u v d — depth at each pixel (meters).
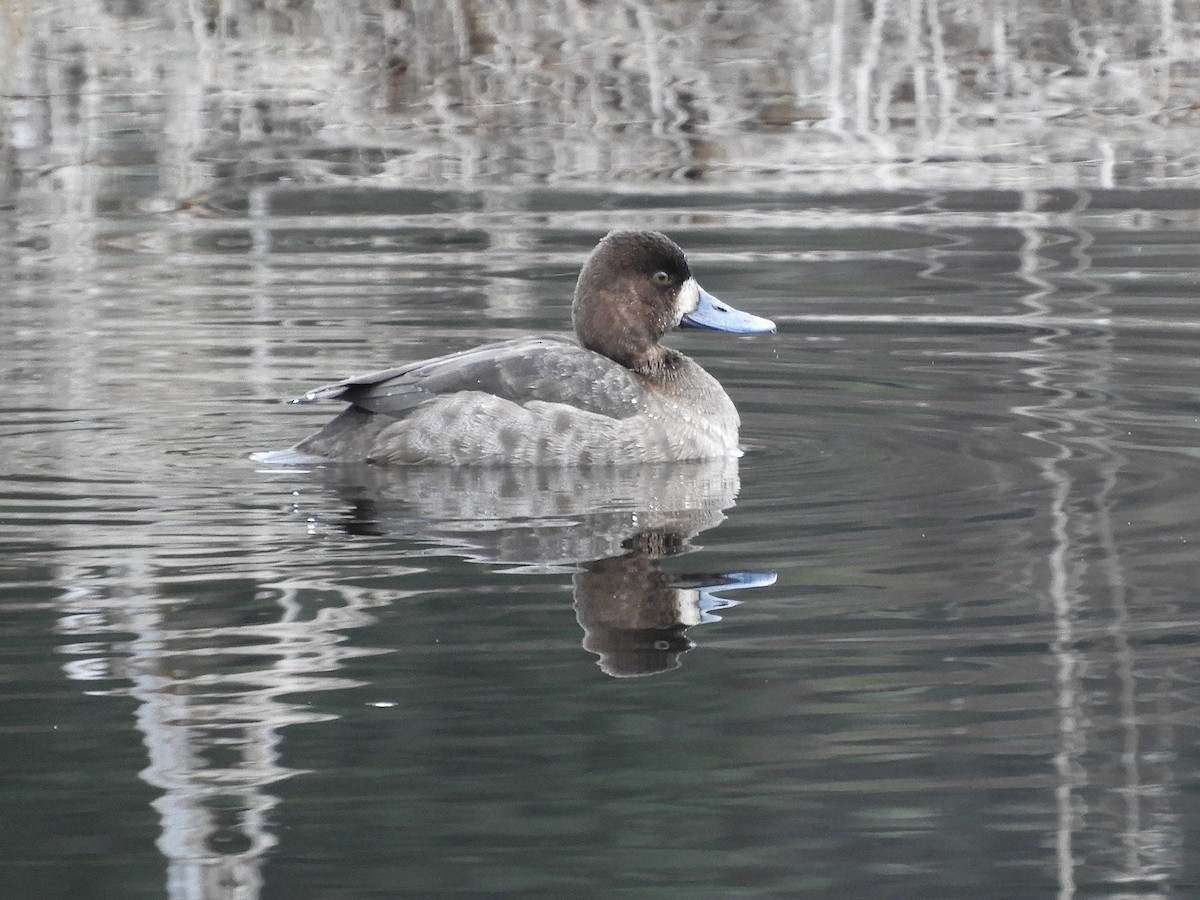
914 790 6.95
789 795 6.98
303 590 9.02
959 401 13.15
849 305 16.22
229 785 6.99
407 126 23.39
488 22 24.30
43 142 22.77
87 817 6.74
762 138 22.56
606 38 24.42
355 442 11.69
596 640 8.34
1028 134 22.66
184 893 6.23
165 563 9.46
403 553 9.65
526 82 24.00
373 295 16.55
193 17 24.56
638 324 12.52
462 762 7.15
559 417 11.59
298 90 24.05
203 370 14.12
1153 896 6.29
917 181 20.83
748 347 14.98
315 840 6.61
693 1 24.92
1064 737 7.41
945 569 9.36
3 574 9.27
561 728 7.46
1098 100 23.41
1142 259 17.61
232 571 9.32
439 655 8.16
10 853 6.49
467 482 11.18
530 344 12.14
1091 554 9.57
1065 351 14.52
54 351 14.67
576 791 6.96
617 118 23.25
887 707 7.64
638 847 6.52
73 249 18.62
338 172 21.75
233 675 7.93
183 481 11.15
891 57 23.86
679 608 8.79
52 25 24.50
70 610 8.73
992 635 8.46
